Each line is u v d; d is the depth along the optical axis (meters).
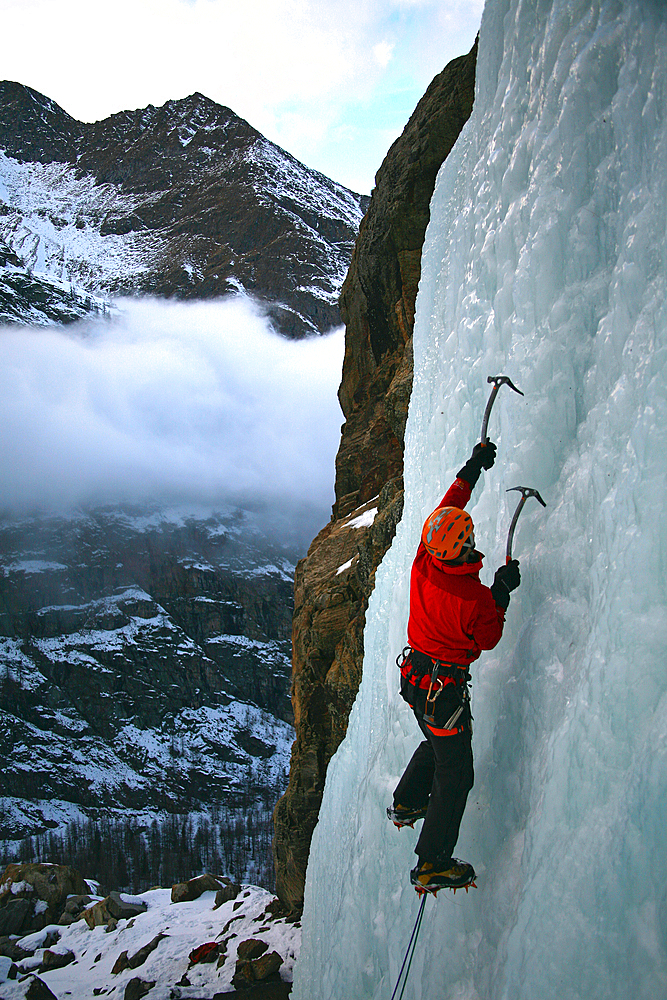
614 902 2.12
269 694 197.00
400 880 3.67
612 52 3.20
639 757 2.18
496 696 3.13
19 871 14.47
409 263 9.29
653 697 2.27
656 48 2.95
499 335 3.84
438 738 2.67
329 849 5.75
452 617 2.66
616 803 2.22
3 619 188.62
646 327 2.70
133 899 13.55
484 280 4.20
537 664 2.87
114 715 173.12
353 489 11.81
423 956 3.07
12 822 135.50
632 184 2.97
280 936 10.09
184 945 10.79
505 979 2.37
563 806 2.43
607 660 2.41
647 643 2.31
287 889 10.80
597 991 2.07
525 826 2.75
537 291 3.38
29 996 9.89
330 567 10.45
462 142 5.72
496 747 3.03
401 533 5.72
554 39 3.65
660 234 2.74
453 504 2.94
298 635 10.80
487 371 3.94
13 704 166.50
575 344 3.18
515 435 3.40
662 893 2.01
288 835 10.70
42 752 157.25
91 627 195.62
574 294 3.22
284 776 166.12
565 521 2.99
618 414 2.75
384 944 3.73
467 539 2.67
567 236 3.28
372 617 5.98
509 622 3.20
